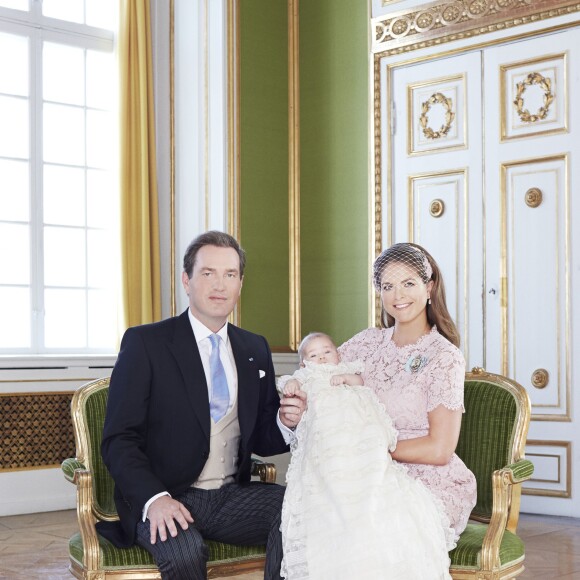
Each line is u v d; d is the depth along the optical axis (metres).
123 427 2.71
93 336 6.37
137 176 6.30
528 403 2.94
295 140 6.64
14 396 5.56
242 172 6.33
